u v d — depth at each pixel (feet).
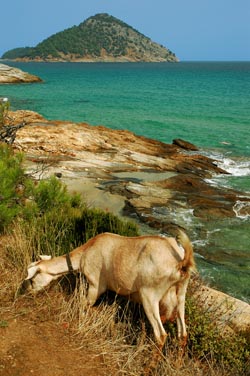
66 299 19.97
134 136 83.05
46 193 28.91
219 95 197.36
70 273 20.18
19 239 23.98
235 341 19.19
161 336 16.70
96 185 52.90
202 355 18.20
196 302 20.84
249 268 35.65
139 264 17.10
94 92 206.90
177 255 16.85
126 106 151.12
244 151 82.33
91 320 18.56
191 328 18.70
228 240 40.63
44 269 19.16
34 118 95.50
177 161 68.59
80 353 16.81
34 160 59.26
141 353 17.39
